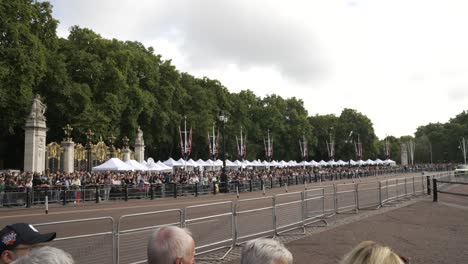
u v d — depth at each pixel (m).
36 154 32.84
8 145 51.62
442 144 143.75
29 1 42.25
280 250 2.79
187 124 67.75
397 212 18.61
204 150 75.88
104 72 50.47
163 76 65.62
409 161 149.25
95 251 7.63
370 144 121.19
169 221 13.15
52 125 48.56
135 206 24.36
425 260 9.41
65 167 35.50
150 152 71.25
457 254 10.00
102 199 29.06
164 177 34.31
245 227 11.77
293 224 14.14
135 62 58.00
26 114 40.22
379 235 12.70
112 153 41.41
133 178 32.72
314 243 11.56
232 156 82.12
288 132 100.06
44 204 25.94
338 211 18.25
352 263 2.33
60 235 9.96
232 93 87.50
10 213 20.78
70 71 48.91
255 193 36.59
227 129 79.88
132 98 54.16
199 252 10.11
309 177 54.84
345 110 124.06
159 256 3.01
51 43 46.28
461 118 152.00
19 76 38.16
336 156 118.81
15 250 3.18
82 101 46.34
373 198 21.44
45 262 2.24
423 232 13.18
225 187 37.44
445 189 32.34
